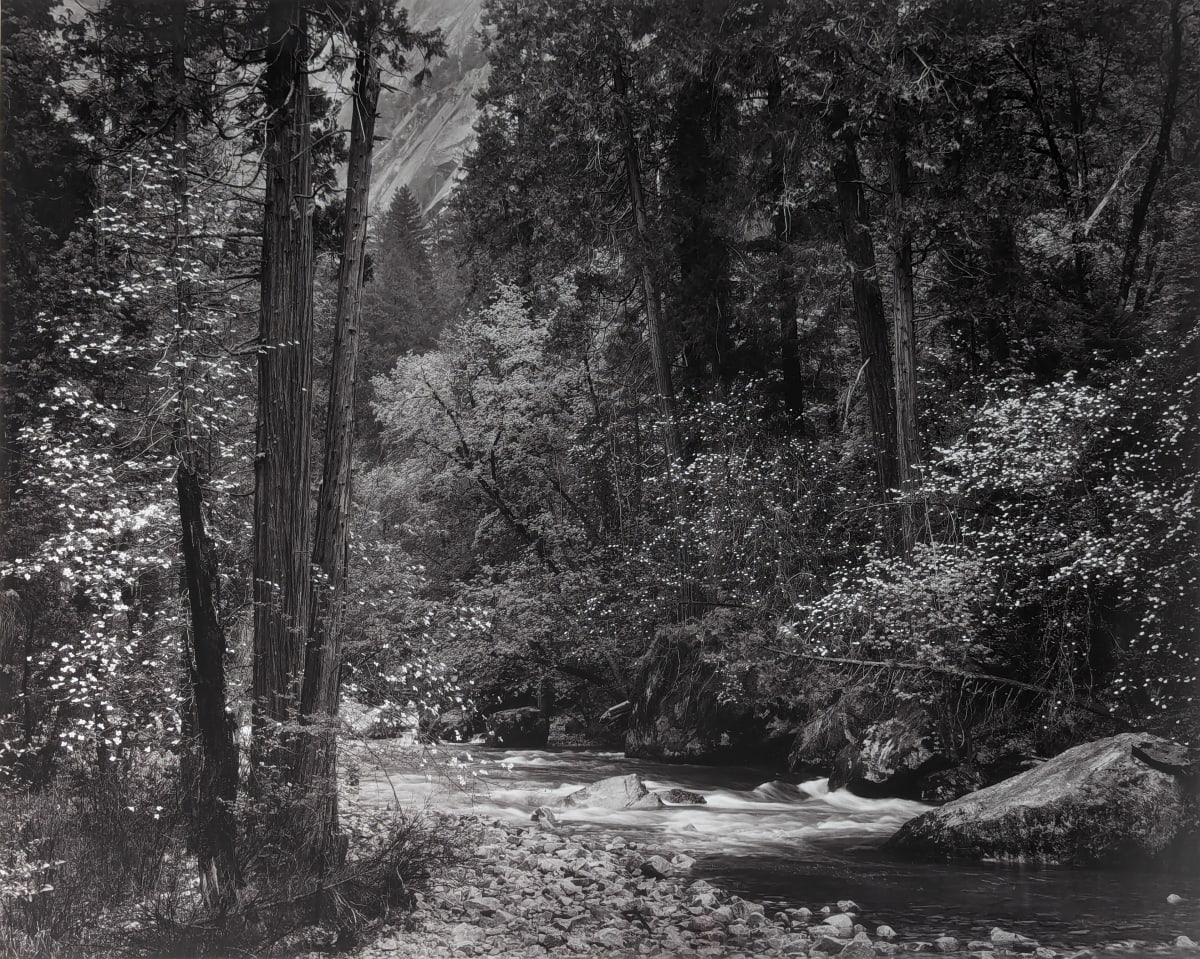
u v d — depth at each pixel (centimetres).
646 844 1189
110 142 1149
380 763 820
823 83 1817
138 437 1030
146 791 723
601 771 1894
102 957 612
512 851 1051
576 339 2772
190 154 1127
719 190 2300
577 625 2398
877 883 992
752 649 1967
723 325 2425
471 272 3491
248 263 1116
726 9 2120
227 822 688
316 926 700
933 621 1495
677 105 2442
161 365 1076
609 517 2720
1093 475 1530
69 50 1134
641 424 2645
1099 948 758
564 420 2841
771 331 2378
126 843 686
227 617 962
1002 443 1589
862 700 1712
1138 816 1076
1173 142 2166
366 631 1199
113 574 930
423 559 2747
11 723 930
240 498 1149
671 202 2428
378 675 1088
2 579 1052
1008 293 1944
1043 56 2034
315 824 729
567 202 2541
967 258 1989
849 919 821
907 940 785
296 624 784
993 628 1567
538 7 2452
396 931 739
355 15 848
